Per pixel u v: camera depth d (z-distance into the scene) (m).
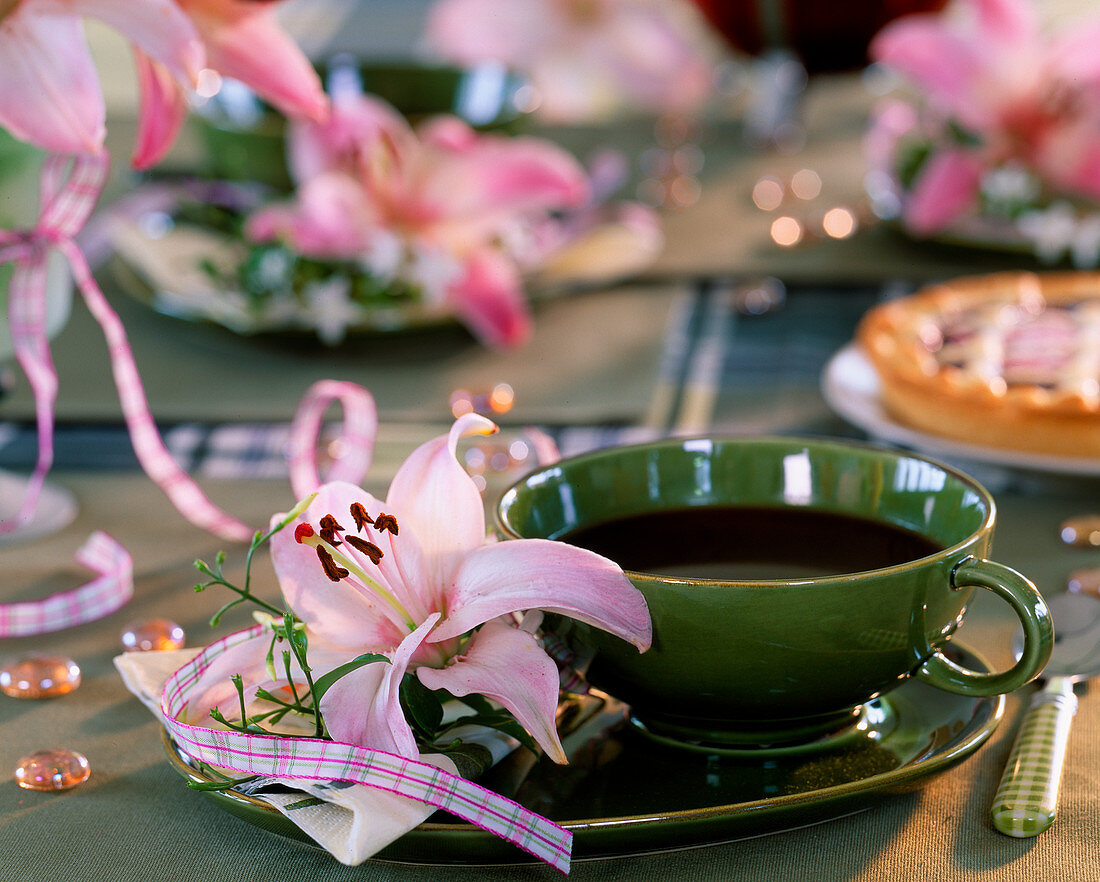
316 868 0.61
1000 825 0.61
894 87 1.97
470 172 1.02
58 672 0.69
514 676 0.61
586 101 2.01
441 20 1.94
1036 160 1.20
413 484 0.63
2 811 0.64
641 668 0.62
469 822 0.60
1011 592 0.61
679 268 1.23
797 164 1.67
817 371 0.98
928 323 0.94
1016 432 0.83
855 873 0.60
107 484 0.86
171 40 0.71
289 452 0.88
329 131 1.03
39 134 0.71
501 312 1.01
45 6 0.71
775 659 0.61
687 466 0.69
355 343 1.03
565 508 0.67
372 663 0.61
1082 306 0.96
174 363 1.01
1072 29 1.17
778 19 1.63
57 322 0.82
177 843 0.62
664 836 0.60
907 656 0.62
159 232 1.18
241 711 0.61
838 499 0.68
